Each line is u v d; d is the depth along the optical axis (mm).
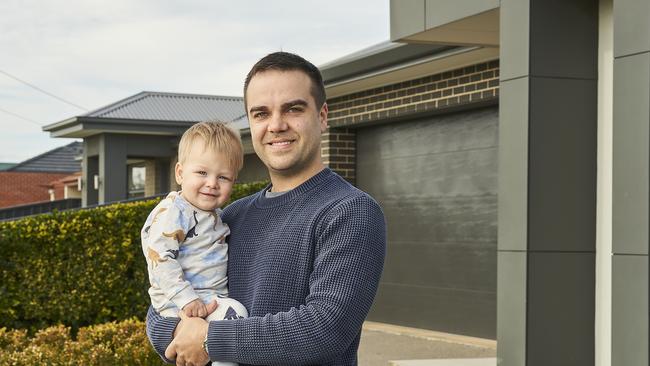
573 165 6395
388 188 11984
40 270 9852
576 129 6402
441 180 11031
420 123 11398
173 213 3158
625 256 5500
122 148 20672
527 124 6309
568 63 6406
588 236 6418
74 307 9992
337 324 2707
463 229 10656
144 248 3215
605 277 6352
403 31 8094
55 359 6594
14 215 26188
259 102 2990
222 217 3297
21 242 9742
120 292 10227
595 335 6430
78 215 10023
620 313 5516
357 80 11078
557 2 6395
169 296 3053
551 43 6379
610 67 6367
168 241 3127
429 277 11203
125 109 21000
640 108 5449
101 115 20109
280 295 2865
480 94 9852
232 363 2861
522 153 6344
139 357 6684
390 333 11086
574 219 6387
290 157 2980
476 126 10477
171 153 21172
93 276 10078
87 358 6637
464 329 10617
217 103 22953
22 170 45375
